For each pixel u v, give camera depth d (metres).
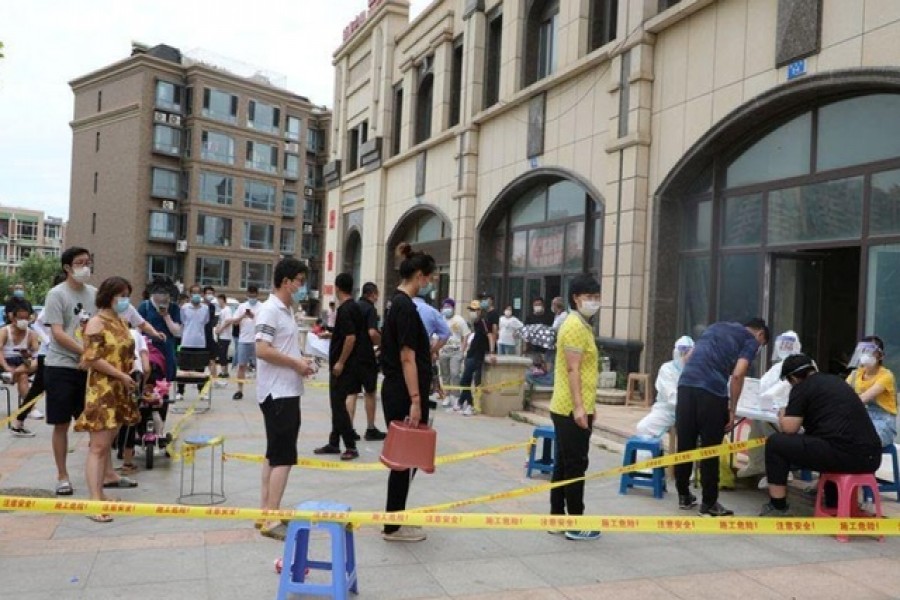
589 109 12.90
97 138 44.28
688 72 10.62
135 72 41.88
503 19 15.95
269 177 46.56
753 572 4.25
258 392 4.62
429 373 4.77
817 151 8.99
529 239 15.62
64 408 5.33
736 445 5.31
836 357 10.05
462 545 4.60
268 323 4.48
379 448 7.77
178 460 6.71
